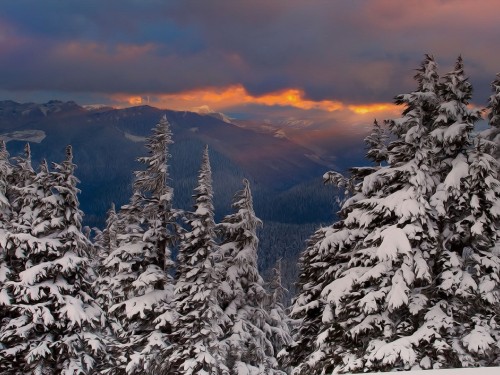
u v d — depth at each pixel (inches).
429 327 566.9
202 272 890.7
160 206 974.4
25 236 906.1
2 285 919.7
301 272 922.7
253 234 1013.8
